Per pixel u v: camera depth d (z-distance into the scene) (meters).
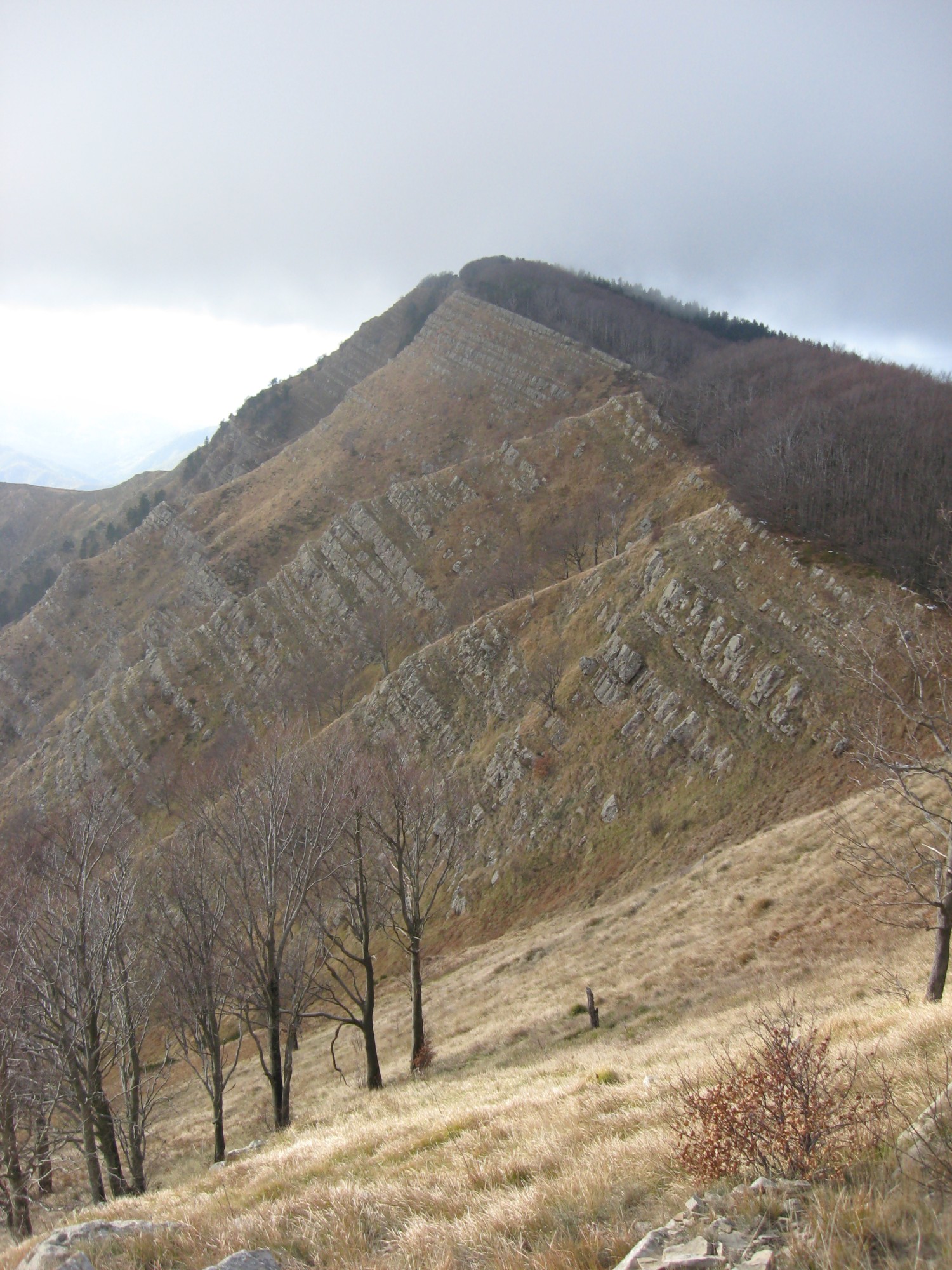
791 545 65.00
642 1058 17.89
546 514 115.31
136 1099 23.55
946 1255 4.58
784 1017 10.10
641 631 66.00
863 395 106.94
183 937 23.31
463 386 180.62
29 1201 21.78
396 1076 28.34
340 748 35.09
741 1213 5.88
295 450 189.62
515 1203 7.16
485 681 77.56
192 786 65.81
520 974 38.91
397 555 124.12
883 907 25.73
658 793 55.69
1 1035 20.17
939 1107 6.41
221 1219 9.24
